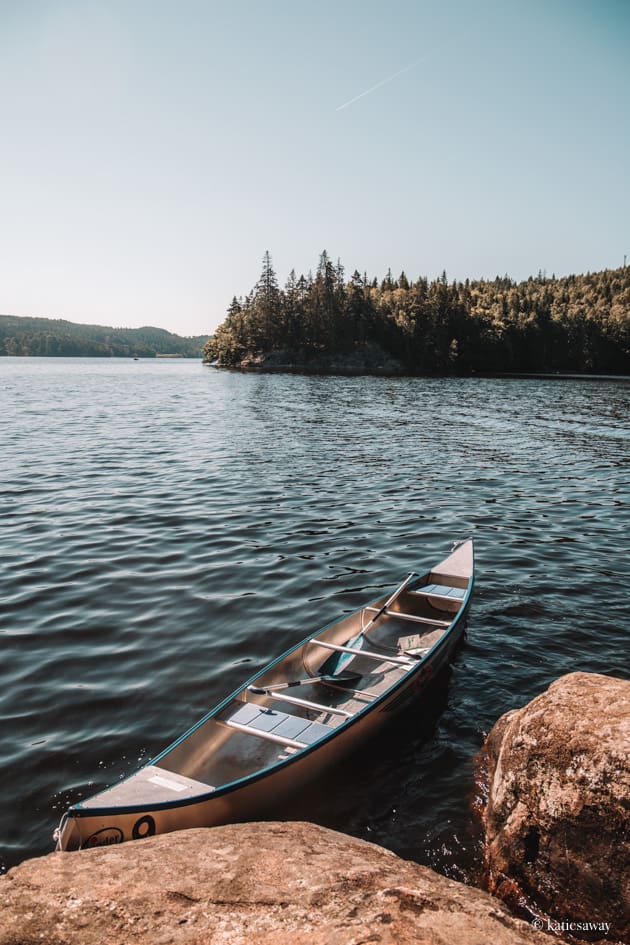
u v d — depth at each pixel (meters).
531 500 18.70
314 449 27.86
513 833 5.12
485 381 91.00
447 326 129.88
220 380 90.12
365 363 127.50
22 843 5.67
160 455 25.97
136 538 14.63
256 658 9.08
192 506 17.62
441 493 19.53
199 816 5.64
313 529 15.48
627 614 10.59
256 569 12.67
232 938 3.56
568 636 9.78
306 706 7.21
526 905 4.83
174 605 10.89
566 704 5.34
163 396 60.19
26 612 10.53
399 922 3.64
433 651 8.27
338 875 4.14
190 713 7.69
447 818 6.07
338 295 135.75
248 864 4.30
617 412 46.69
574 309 141.38
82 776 6.54
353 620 9.50
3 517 16.36
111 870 4.23
